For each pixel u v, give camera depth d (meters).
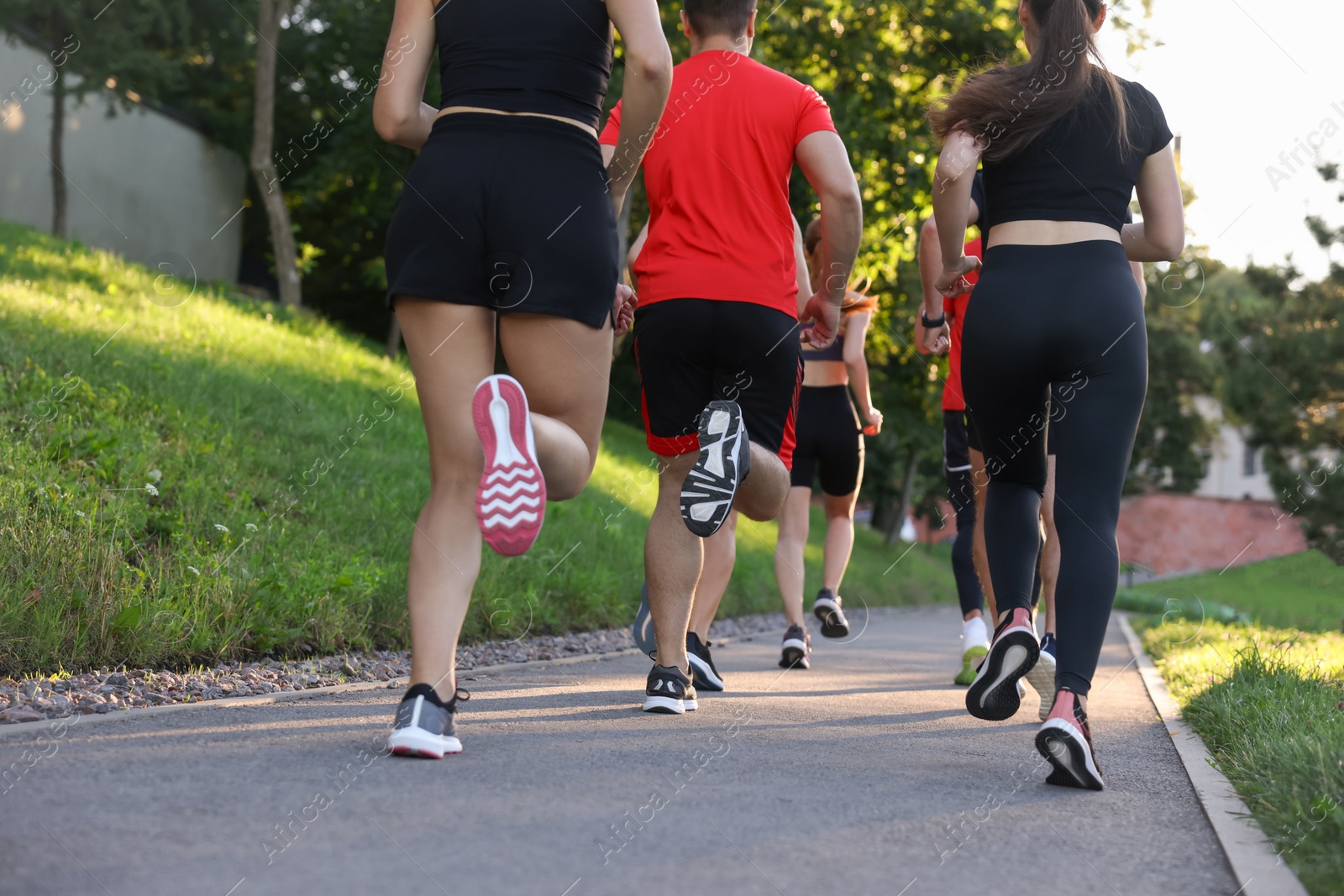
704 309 4.18
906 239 22.19
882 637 11.07
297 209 30.31
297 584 5.48
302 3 30.27
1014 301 3.37
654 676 4.29
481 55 3.29
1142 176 3.61
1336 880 2.32
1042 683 4.50
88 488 5.62
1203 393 42.03
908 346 25.44
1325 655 6.55
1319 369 29.56
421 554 3.22
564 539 9.19
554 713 4.12
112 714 3.55
